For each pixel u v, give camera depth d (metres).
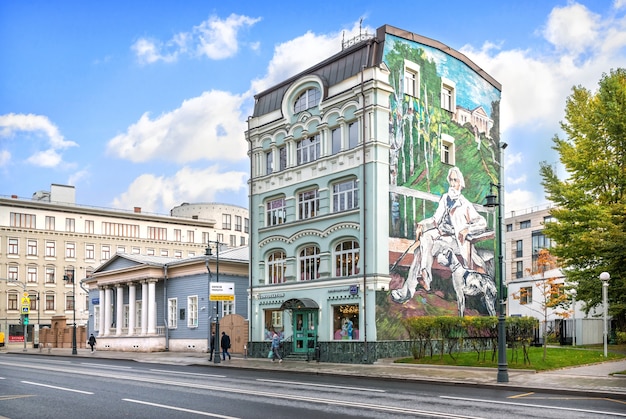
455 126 39.84
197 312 49.44
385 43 35.78
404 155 35.97
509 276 96.00
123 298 58.72
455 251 38.50
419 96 37.44
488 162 42.28
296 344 37.44
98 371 29.36
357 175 35.00
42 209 92.44
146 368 32.16
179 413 14.87
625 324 36.28
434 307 36.34
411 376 24.89
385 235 34.16
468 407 15.60
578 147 37.38
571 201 37.03
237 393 18.98
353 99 35.69
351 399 17.31
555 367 26.45
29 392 19.88
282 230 39.53
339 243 36.12
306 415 14.28
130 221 100.06
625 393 18.69
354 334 34.16
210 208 110.12
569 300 35.53
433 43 38.88
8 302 88.56
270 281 40.56
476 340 30.86
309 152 38.59
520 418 13.71
